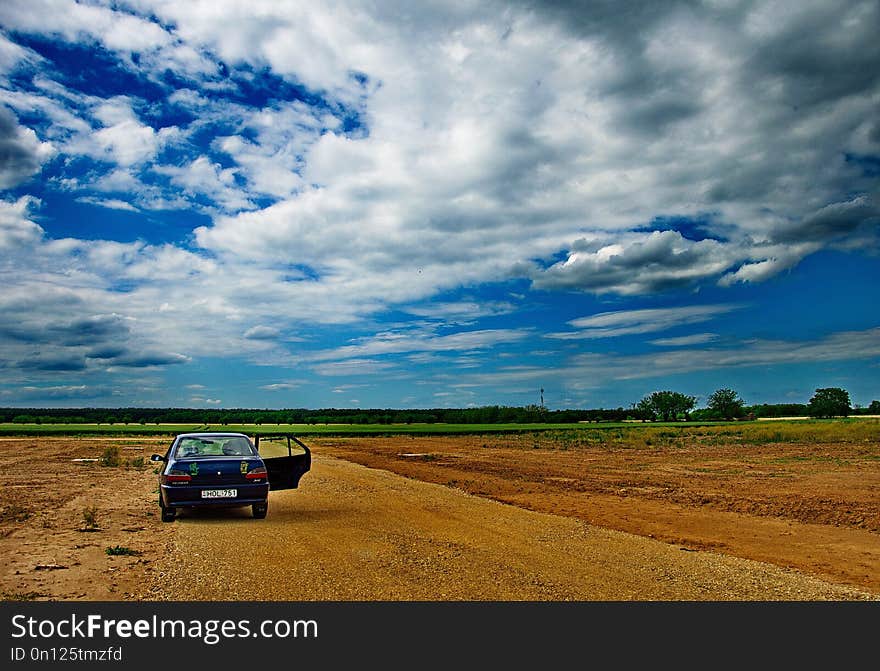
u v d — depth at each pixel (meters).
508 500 15.55
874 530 11.41
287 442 15.09
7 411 156.75
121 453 36.00
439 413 152.00
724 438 47.53
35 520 11.64
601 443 49.47
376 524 11.41
